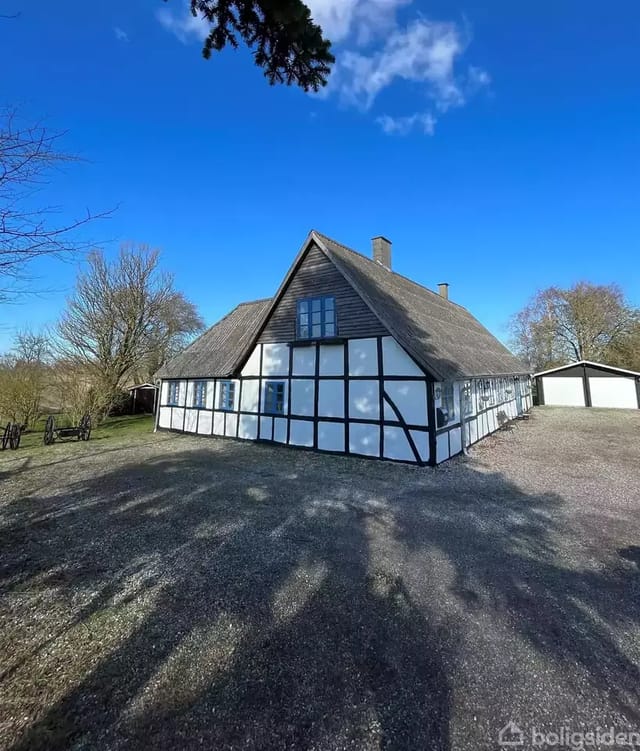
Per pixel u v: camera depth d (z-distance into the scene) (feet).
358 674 8.10
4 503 20.54
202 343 54.49
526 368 66.23
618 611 10.34
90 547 14.85
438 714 7.09
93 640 9.35
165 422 53.93
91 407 60.44
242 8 9.64
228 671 8.24
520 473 25.95
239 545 14.88
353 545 14.78
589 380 76.33
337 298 34.01
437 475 25.81
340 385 33.42
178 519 17.81
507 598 11.00
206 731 6.76
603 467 27.12
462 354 39.42
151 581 12.22
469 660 8.49
